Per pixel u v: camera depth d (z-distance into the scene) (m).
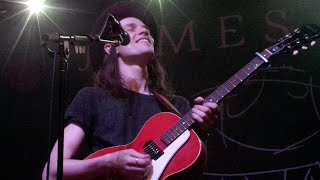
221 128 3.04
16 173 3.55
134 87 2.06
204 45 3.27
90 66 3.50
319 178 2.73
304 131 2.84
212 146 3.03
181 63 3.31
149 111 1.96
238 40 3.17
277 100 2.95
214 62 3.21
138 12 2.45
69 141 1.85
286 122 2.89
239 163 2.95
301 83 2.91
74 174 1.76
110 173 1.76
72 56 3.56
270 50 1.90
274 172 2.85
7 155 3.59
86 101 1.95
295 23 3.03
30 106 3.63
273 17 3.10
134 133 1.90
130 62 2.11
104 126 1.91
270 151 2.89
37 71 3.67
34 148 3.56
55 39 1.70
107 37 1.80
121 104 1.96
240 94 3.05
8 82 3.70
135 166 1.71
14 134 3.62
